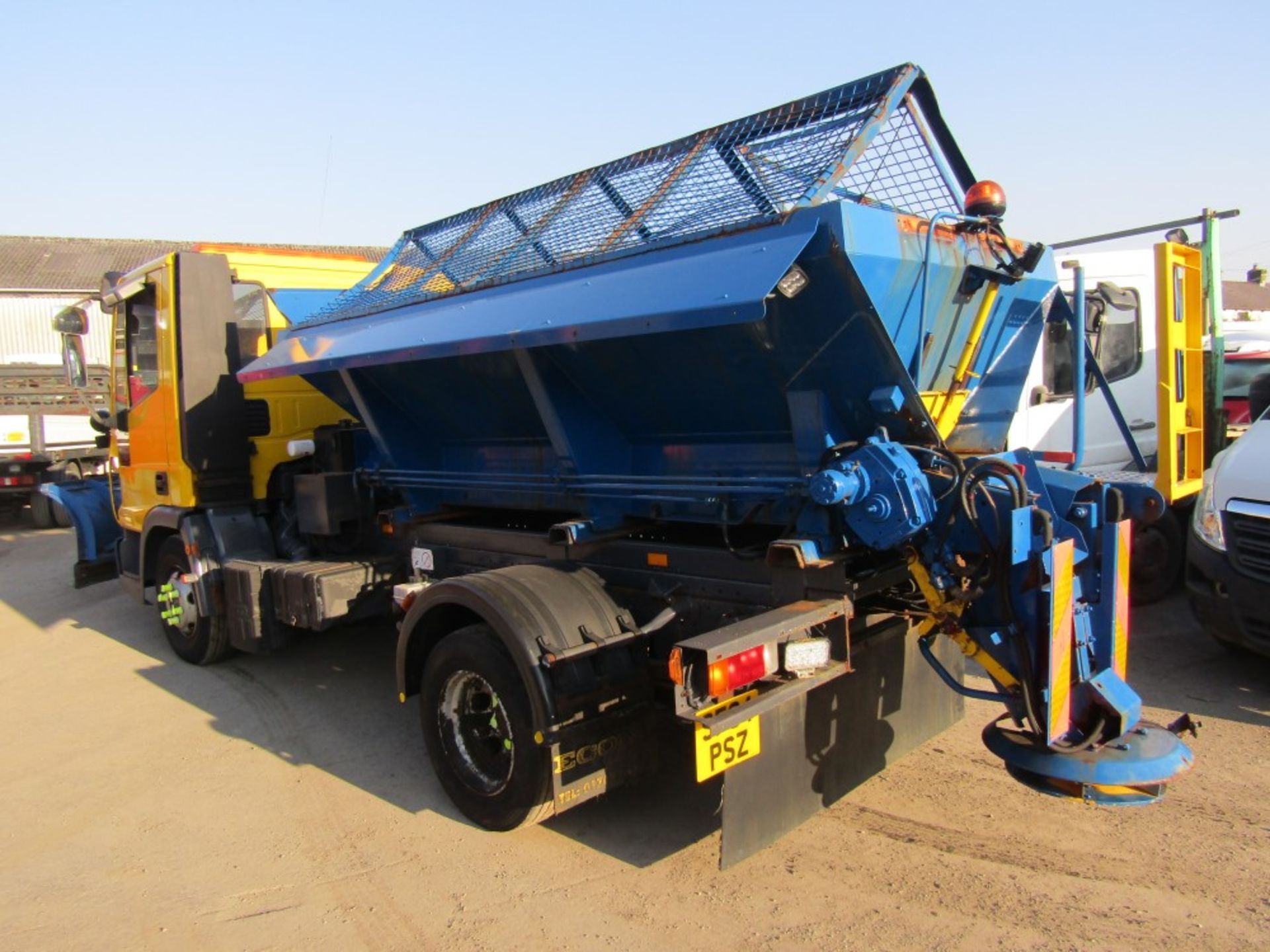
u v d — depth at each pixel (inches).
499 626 142.1
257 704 224.2
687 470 161.3
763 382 138.0
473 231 206.1
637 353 145.6
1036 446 281.4
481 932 124.9
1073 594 121.4
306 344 215.8
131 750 198.5
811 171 134.3
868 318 122.6
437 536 204.4
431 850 148.6
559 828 153.9
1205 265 277.0
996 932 117.9
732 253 128.1
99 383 625.3
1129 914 120.3
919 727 166.9
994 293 146.8
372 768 183.6
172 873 144.9
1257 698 196.2
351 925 128.4
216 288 245.3
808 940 118.4
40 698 238.5
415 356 169.8
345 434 237.0
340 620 207.6
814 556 131.9
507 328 151.9
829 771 143.3
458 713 157.9
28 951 125.5
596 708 141.4
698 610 153.6
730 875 135.6
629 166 171.0
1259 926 116.7
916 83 142.9
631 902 130.0
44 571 426.6
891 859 137.3
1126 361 304.7
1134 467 298.2
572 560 173.8
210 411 242.8
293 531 246.8
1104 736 122.0
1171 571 268.7
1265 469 195.5
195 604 248.5
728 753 122.3
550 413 160.2
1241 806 149.0
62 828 162.9
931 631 141.1
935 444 129.4
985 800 154.7
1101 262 296.8
